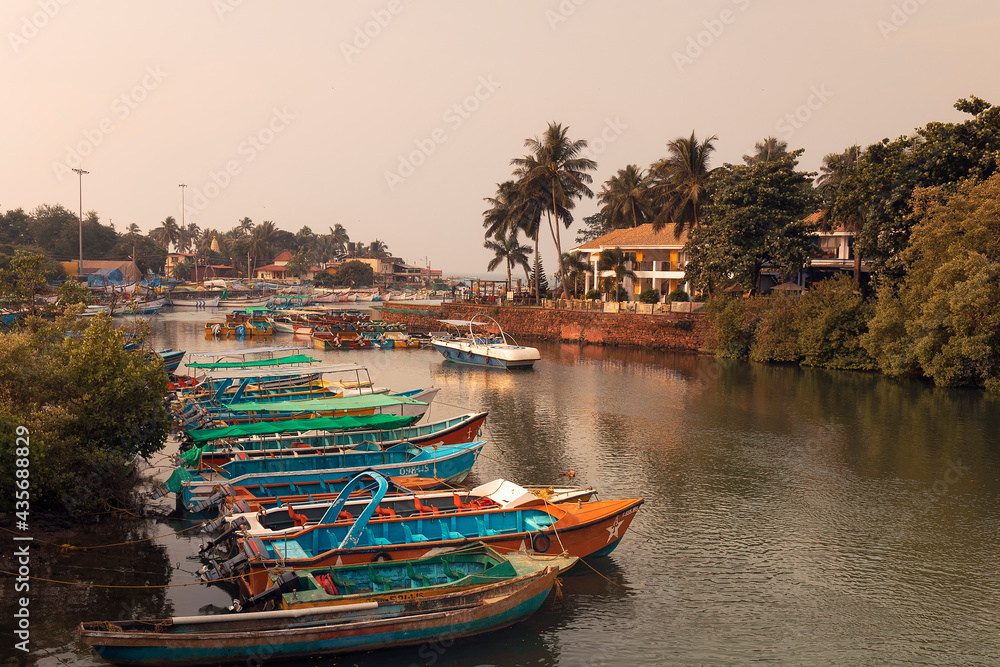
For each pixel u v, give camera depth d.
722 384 45.62
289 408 27.42
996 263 40.28
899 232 49.12
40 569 16.61
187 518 20.31
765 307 56.97
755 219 57.31
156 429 21.78
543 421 34.53
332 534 16.66
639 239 79.00
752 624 15.10
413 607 13.71
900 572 17.66
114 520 19.97
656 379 48.16
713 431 32.25
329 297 149.00
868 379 47.06
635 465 26.78
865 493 23.52
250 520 17.03
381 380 48.34
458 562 15.84
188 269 182.25
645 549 19.00
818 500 22.88
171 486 21.58
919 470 26.03
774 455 28.14
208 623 12.58
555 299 86.19
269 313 89.25
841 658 13.83
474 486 24.09
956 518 21.27
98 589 15.73
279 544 15.77
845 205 52.28
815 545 19.30
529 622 15.10
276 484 21.27
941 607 15.88
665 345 65.12
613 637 14.55
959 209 43.03
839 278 54.19
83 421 19.83
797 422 34.03
